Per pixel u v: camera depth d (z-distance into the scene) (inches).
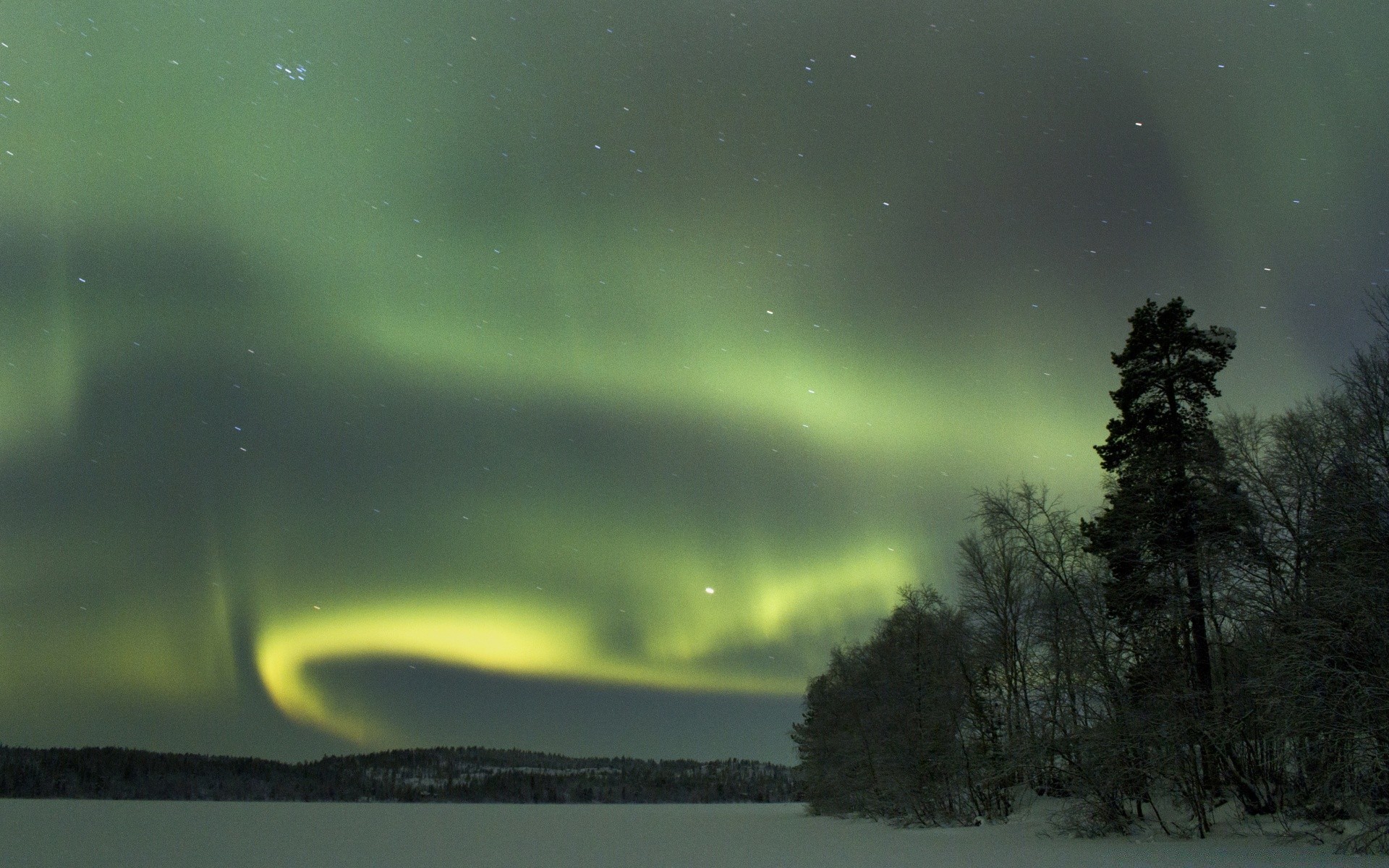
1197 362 1601.9
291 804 5477.4
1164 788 1402.6
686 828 2352.4
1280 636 1090.7
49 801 4911.4
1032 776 1579.7
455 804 6323.8
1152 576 1439.5
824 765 2992.1
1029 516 1670.8
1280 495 1237.1
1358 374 1152.8
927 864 1135.0
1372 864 938.7
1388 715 956.0
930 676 2089.1
